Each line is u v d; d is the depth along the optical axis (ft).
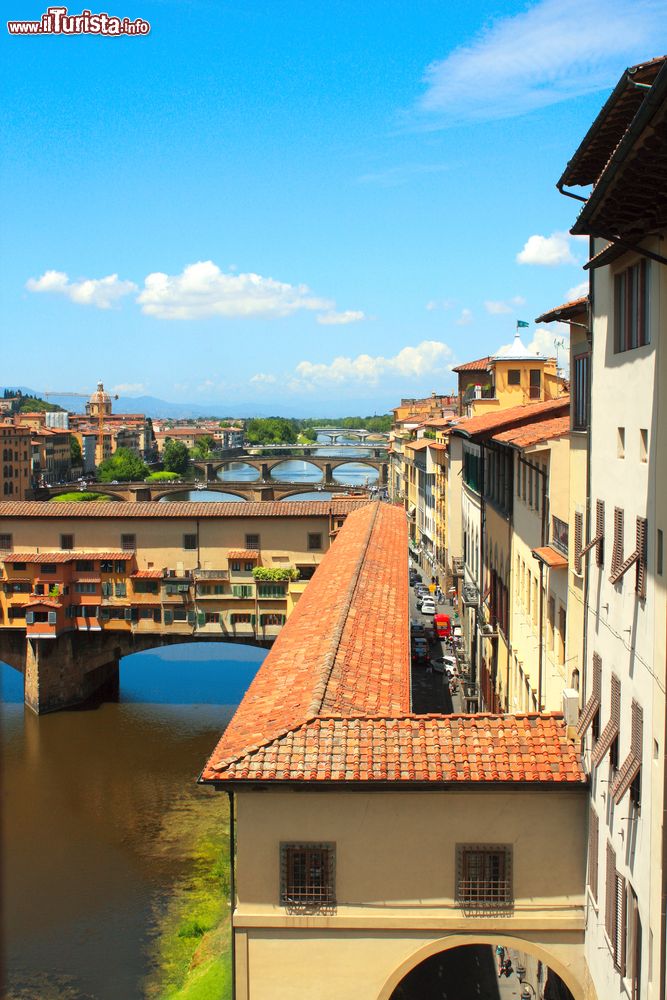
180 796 184.03
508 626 133.39
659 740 52.54
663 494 52.29
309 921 69.56
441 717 74.13
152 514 238.07
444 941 69.67
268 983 70.13
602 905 64.28
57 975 119.44
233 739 75.25
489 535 158.10
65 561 237.04
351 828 69.62
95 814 174.60
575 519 78.84
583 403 76.23
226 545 238.07
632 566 58.85
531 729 73.20
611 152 55.26
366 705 79.46
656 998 52.24
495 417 162.09
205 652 302.86
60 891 143.95
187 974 118.21
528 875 69.62
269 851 69.92
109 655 247.09
